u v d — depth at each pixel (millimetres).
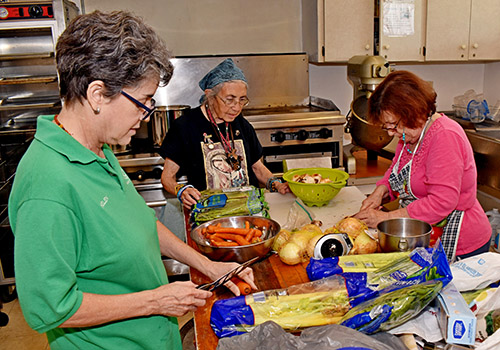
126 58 894
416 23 3195
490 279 1146
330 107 3207
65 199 890
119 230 981
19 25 2799
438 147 1601
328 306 1081
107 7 3299
